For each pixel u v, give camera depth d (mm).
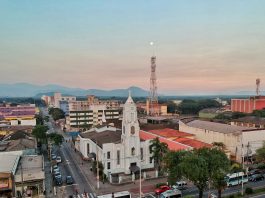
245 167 78688
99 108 179250
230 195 56344
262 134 93562
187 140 94938
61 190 61438
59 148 109250
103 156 69188
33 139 94625
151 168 72875
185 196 54812
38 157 69812
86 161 88438
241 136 88938
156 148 70062
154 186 64125
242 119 136750
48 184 65562
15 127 123188
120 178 67188
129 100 71062
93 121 175000
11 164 60844
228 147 93438
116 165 69438
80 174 73938
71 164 84438
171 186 60844
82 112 172000
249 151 88750
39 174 58656
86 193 58969
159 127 131625
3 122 147625
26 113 185000
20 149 74938
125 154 69875
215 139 99375
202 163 48031
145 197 57156
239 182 64625
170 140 96500
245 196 56094
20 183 56969
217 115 185500
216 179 49344
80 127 168375
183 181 62750
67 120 176750
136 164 70688
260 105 185625
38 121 165000
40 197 56969
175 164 53656
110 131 93375
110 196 52844
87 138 90188
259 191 58719
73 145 113625
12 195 55000
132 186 64375
